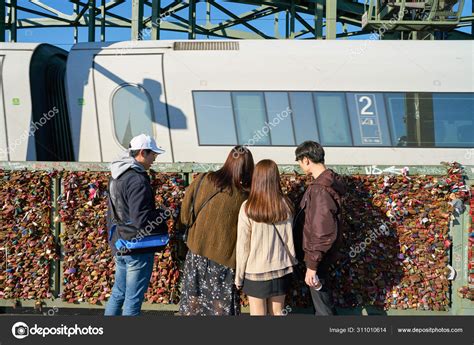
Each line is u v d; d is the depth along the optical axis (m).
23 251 4.64
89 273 4.60
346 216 4.38
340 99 7.79
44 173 4.59
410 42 7.97
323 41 8.08
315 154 3.78
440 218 4.34
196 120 7.85
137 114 7.97
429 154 7.66
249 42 8.16
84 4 19.75
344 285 4.40
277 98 7.82
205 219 3.71
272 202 3.51
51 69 8.73
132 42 8.24
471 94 7.70
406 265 4.36
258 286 3.55
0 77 8.02
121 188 3.79
